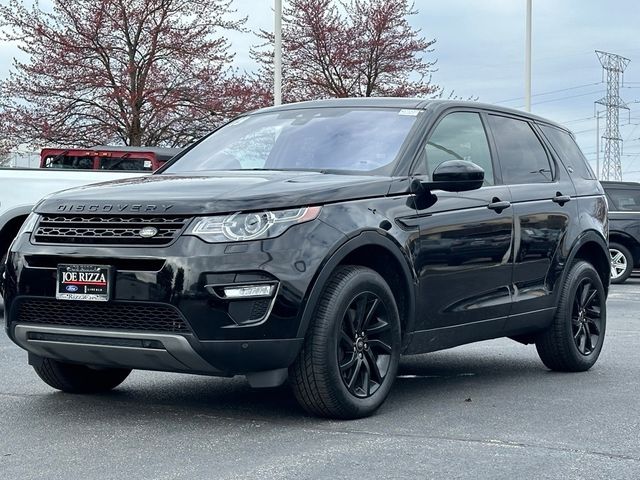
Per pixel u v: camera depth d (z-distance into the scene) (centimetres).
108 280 512
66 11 2725
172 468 450
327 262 522
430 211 600
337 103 680
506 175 689
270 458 468
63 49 2684
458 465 458
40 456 473
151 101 2684
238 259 502
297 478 434
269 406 594
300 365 530
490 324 656
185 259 501
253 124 688
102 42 2753
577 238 743
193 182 550
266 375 523
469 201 636
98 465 456
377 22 3141
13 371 721
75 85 2717
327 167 608
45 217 546
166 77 2783
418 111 647
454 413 582
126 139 2739
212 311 500
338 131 640
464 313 630
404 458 470
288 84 3197
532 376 734
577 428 545
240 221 509
